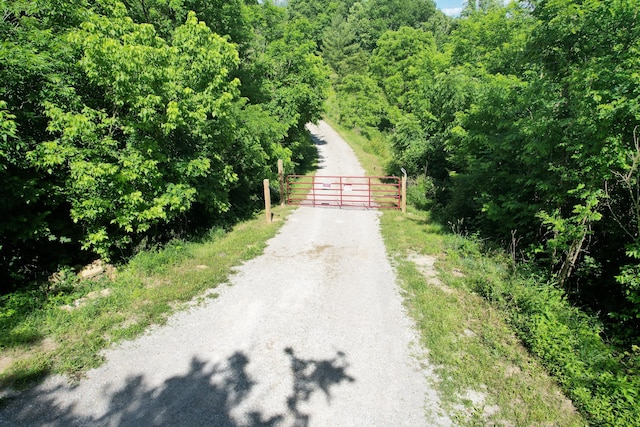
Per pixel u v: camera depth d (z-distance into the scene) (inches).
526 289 263.9
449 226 471.2
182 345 226.1
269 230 471.2
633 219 259.9
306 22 919.0
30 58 255.1
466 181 449.1
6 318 233.6
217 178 441.1
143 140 322.3
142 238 358.9
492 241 395.2
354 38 2380.7
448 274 327.3
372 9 2529.5
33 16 309.7
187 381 195.5
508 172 383.2
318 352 221.1
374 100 1557.6
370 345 227.6
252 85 728.3
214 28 581.3
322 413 175.6
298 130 918.4
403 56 1513.3
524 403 181.6
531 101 326.6
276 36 915.4
